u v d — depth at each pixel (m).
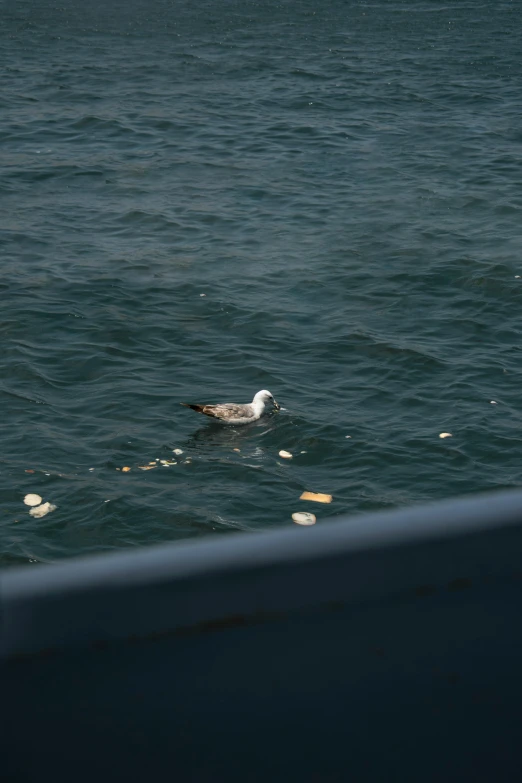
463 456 11.88
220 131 30.42
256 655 1.19
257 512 10.74
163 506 10.72
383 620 1.23
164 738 1.16
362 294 17.53
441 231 21.05
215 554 1.21
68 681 1.14
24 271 18.17
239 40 48.69
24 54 43.34
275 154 27.89
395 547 1.25
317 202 23.27
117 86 36.94
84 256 19.16
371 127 31.31
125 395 13.47
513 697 1.25
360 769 1.18
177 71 40.06
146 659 1.16
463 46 47.34
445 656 1.26
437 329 16.02
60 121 31.11
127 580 1.17
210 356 14.98
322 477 11.50
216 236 20.67
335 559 1.24
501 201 23.33
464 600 1.27
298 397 13.61
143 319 16.16
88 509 10.57
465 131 30.89
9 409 12.91
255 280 18.08
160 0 66.75
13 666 1.12
